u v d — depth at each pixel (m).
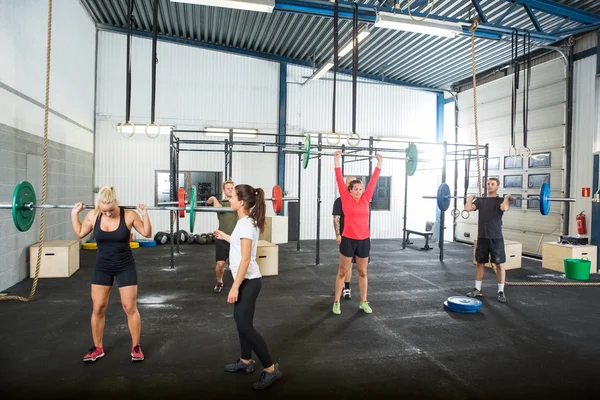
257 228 2.21
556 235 7.01
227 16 7.15
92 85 7.87
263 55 8.91
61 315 3.49
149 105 8.38
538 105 7.44
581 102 6.64
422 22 4.69
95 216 2.42
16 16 4.55
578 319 3.63
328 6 5.20
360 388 2.28
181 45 8.51
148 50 8.33
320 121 9.35
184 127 8.59
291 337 3.05
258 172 9.05
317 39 7.83
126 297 2.47
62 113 6.20
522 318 3.63
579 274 5.31
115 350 2.73
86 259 6.20
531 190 7.55
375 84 9.67
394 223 9.95
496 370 2.54
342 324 3.37
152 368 2.47
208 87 8.69
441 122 10.10
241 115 8.89
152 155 8.44
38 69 5.21
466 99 9.40
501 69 8.42
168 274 5.29
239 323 2.19
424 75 9.20
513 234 7.89
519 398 2.20
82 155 7.32
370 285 4.84
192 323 3.33
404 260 6.71
